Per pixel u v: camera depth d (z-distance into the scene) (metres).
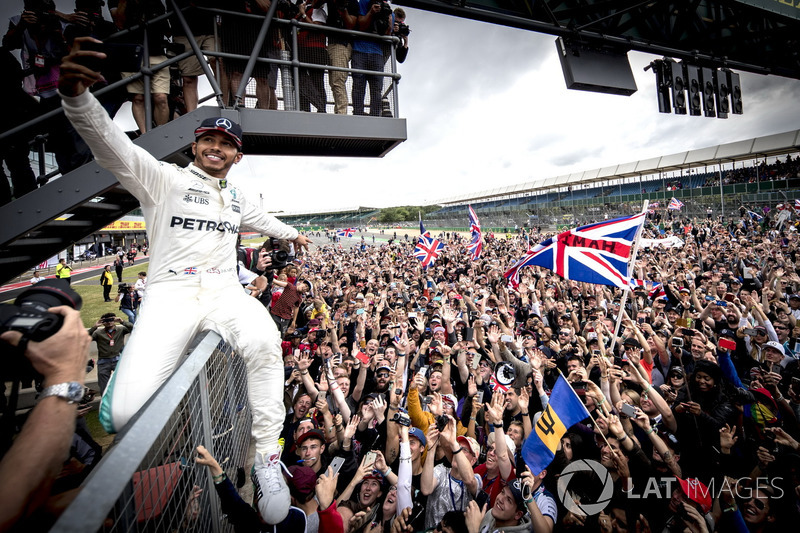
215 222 1.58
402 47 4.85
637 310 8.08
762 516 2.59
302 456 2.84
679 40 8.43
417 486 3.03
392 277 14.88
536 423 2.64
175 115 4.26
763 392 3.60
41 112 3.23
